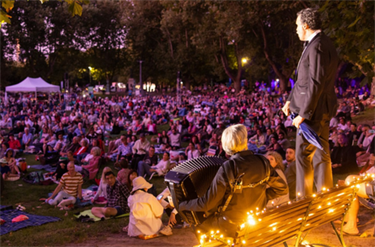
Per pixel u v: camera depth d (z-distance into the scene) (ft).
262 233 9.02
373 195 13.60
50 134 54.70
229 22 95.14
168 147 51.34
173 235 19.25
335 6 22.88
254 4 82.33
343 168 33.24
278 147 41.19
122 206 25.03
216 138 45.57
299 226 10.28
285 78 126.41
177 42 167.43
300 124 11.80
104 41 178.91
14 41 154.92
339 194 10.85
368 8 21.45
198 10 97.50
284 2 80.64
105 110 84.48
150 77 206.39
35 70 166.20
